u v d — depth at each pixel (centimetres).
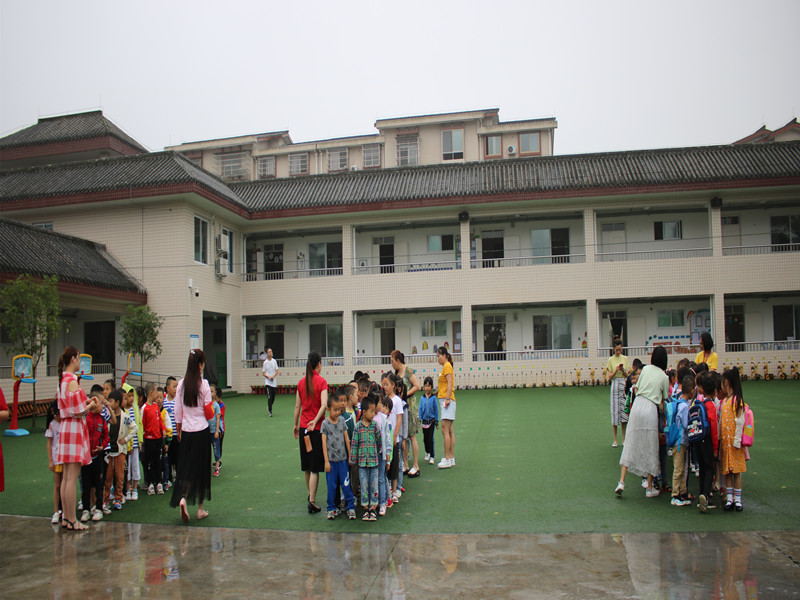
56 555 594
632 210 2395
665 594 469
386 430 713
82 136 3092
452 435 948
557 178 2403
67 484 672
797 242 2420
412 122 4044
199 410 704
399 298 2442
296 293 2517
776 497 725
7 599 492
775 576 497
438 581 509
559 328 2505
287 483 880
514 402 1819
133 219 2200
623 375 1062
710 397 694
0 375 1744
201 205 2238
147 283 2164
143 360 2012
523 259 2545
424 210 2438
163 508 760
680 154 2481
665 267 2289
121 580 528
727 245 2441
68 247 2034
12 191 2280
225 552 592
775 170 2244
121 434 755
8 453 1161
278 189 2673
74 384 683
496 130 3962
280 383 2480
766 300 2389
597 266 2327
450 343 2573
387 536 628
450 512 705
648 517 663
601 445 1083
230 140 4362
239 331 2534
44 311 1463
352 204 2391
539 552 566
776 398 1641
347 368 2458
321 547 600
